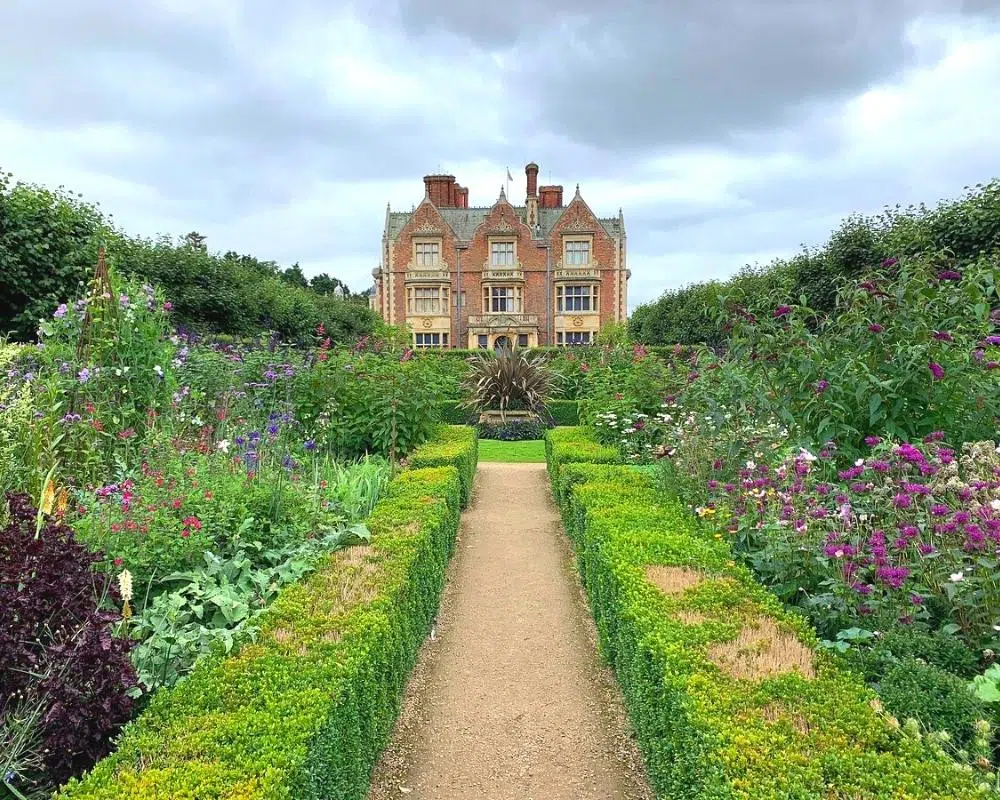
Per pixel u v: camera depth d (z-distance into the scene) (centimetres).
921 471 344
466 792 289
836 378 431
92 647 220
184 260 1697
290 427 730
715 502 436
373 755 277
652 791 270
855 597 281
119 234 1301
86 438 487
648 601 300
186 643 281
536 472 1039
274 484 461
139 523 349
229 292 1778
